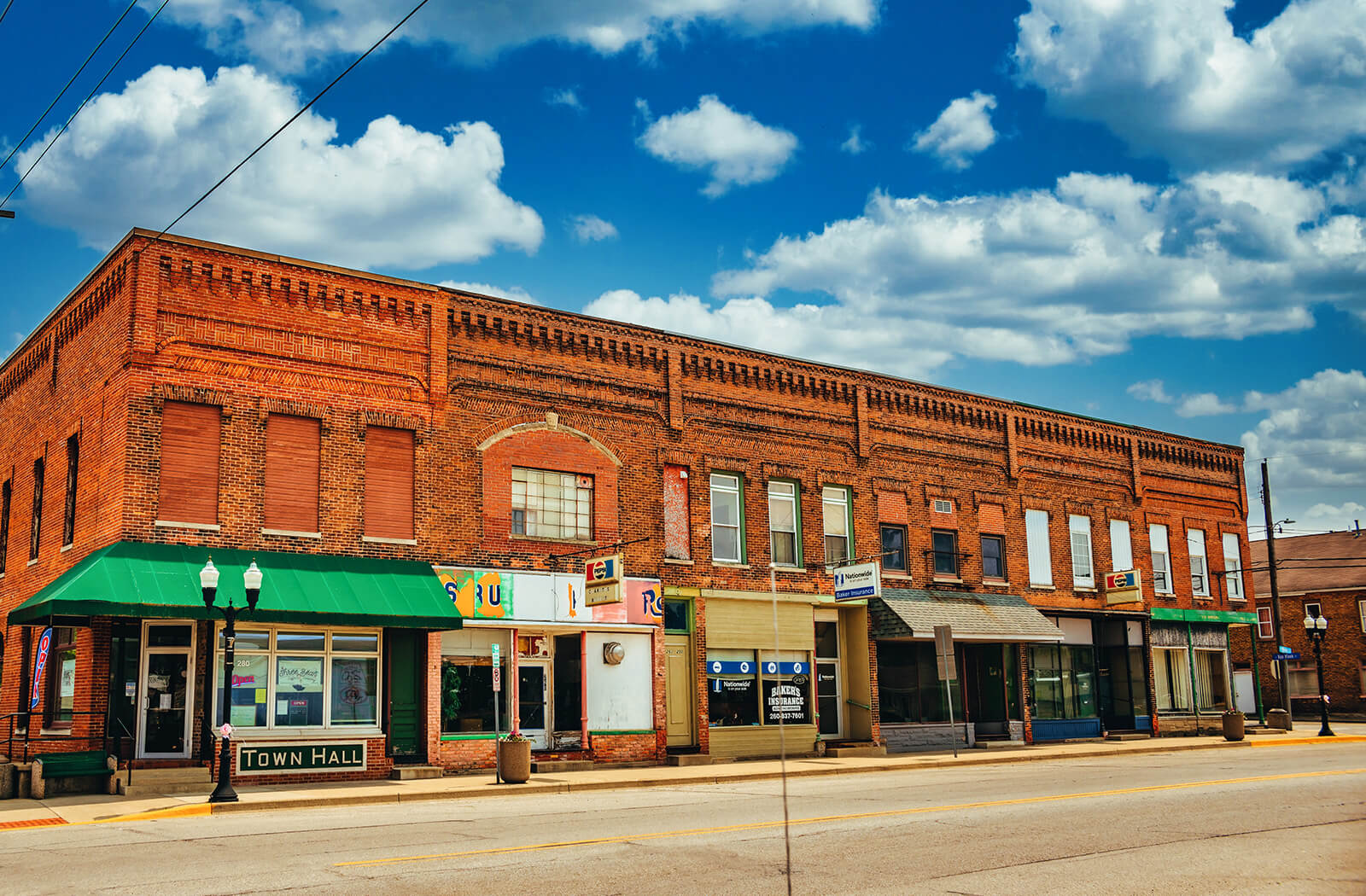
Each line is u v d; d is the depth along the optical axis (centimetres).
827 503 3191
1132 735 3734
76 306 2442
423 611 2273
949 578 3412
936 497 3431
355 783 2183
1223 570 4309
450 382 2522
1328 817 1512
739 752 2859
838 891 1019
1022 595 3584
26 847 1343
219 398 2219
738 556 2989
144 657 2127
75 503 2355
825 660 3153
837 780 2338
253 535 2212
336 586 2219
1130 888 1024
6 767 1950
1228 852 1229
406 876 1102
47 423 2567
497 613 2497
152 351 2155
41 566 2489
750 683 2936
